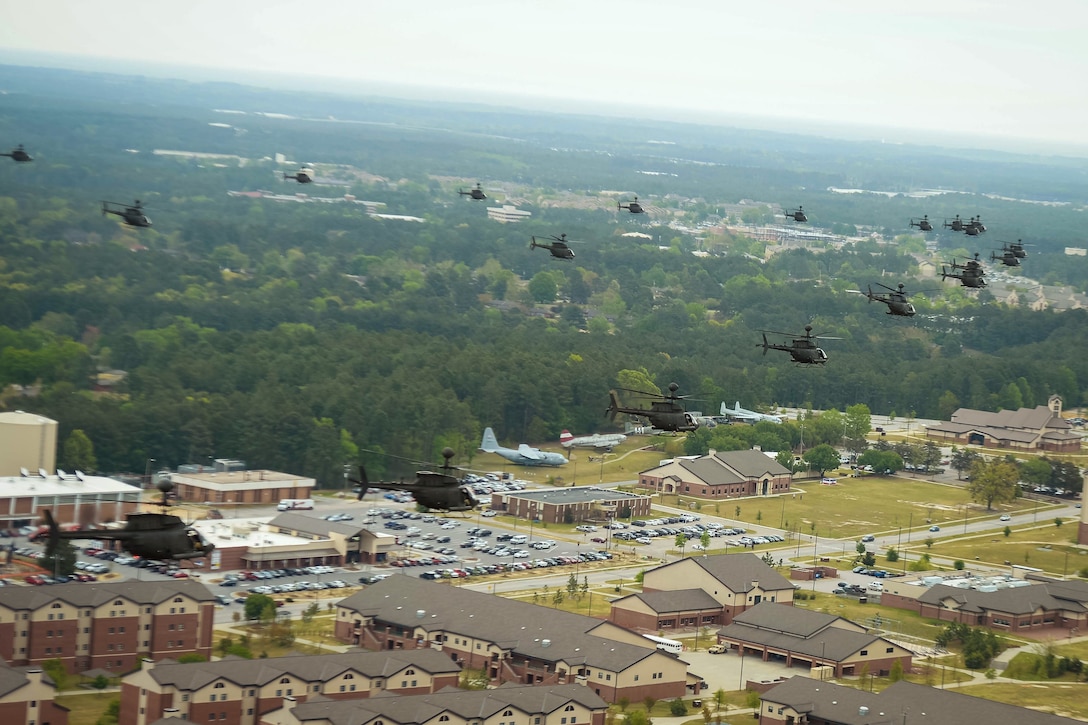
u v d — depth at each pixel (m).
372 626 164.75
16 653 144.25
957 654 176.88
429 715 122.50
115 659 149.00
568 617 159.88
